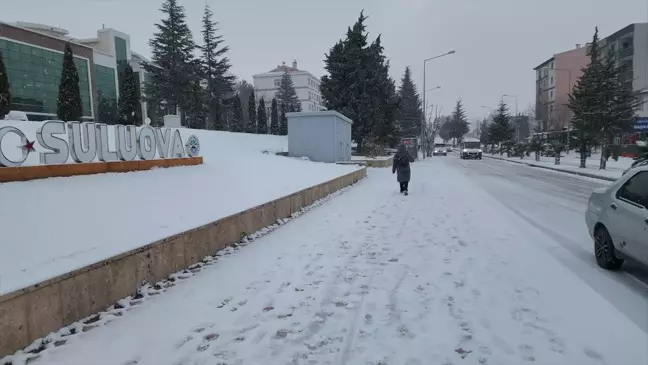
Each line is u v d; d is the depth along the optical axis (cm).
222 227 714
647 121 2673
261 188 1071
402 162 1491
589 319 442
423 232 867
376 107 3562
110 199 680
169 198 779
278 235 840
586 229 896
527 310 467
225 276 585
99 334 409
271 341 402
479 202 1303
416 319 448
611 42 5991
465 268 620
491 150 7412
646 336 403
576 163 3500
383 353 379
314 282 564
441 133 13312
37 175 698
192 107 3888
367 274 596
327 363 362
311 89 11575
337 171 1783
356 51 3472
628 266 628
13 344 361
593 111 2673
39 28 3906
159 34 3884
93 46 4228
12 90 2531
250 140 2827
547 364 357
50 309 397
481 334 412
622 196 590
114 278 475
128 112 2773
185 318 450
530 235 837
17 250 441
